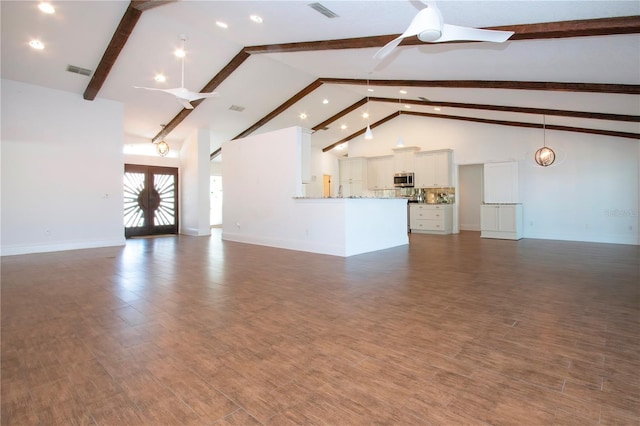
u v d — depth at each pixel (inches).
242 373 74.2
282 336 94.1
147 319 108.3
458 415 58.9
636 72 152.4
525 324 100.7
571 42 132.2
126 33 195.9
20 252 245.3
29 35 197.0
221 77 262.7
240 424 57.3
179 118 320.8
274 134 277.6
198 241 320.2
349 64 231.0
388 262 203.8
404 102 330.6
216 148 437.1
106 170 286.0
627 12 107.9
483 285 146.6
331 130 436.8
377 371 74.4
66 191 266.1
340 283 152.9
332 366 76.9
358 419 58.2
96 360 80.7
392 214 274.1
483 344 87.4
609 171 283.3
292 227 264.4
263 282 155.8
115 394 66.4
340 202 230.1
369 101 362.6
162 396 65.7
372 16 146.3
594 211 290.0
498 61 169.3
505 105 265.0
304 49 204.4
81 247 273.1
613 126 258.1
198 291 141.1
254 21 178.2
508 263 196.5
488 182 340.2
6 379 72.1
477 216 405.7
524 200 323.9
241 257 226.1
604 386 67.2
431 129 384.2
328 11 146.9
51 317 110.6
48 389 68.2
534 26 124.6
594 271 172.2
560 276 161.8
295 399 64.3
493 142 342.3
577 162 297.0
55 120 260.5
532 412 59.4
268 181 283.4
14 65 224.8
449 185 366.9
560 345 86.2
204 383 70.3
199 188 370.0
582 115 235.9
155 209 390.6
